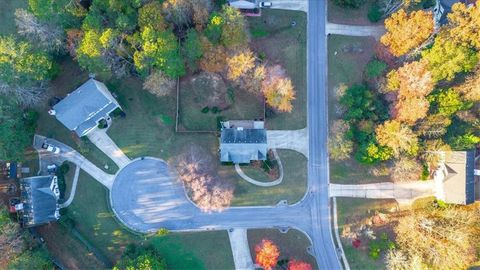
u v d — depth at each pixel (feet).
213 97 279.90
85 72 284.61
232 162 280.72
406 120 260.62
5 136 246.06
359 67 291.79
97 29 246.68
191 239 279.08
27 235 261.44
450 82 275.80
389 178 286.46
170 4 245.04
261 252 256.93
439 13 287.89
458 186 268.62
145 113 284.00
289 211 283.38
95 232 277.23
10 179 274.77
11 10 283.18
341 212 284.61
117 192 279.49
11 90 247.70
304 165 286.66
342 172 286.46
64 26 254.88
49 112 280.92
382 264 278.05
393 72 263.70
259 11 291.99
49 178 269.64
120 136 282.15
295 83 290.35
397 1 280.72
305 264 257.55
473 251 258.37
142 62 249.55
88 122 272.10
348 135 270.05
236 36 251.80
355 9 296.30
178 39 264.31
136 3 247.91
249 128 282.15
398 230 267.39
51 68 268.41
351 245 280.92
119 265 259.60
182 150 282.36
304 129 288.51
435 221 266.57
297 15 295.28
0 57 237.45
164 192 280.92
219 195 260.83
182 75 276.21
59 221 274.16
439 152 272.72
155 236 277.85
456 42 254.06
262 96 283.18
